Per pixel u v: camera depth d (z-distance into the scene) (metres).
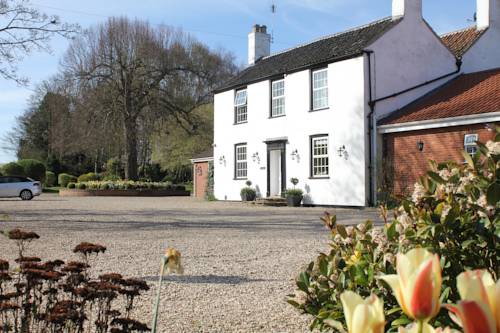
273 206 23.83
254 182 26.64
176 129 45.34
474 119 17.92
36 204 26.36
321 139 23.06
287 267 8.11
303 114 23.88
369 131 21.11
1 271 3.52
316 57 23.55
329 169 22.48
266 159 25.91
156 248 10.06
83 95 39.81
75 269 3.60
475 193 3.20
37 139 61.28
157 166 50.56
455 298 2.92
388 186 20.20
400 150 20.47
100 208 22.81
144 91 40.75
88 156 52.25
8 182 32.50
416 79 22.17
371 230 3.70
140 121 42.62
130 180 41.16
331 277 3.42
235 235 12.23
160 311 5.59
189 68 43.31
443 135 19.05
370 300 1.23
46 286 6.38
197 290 6.57
